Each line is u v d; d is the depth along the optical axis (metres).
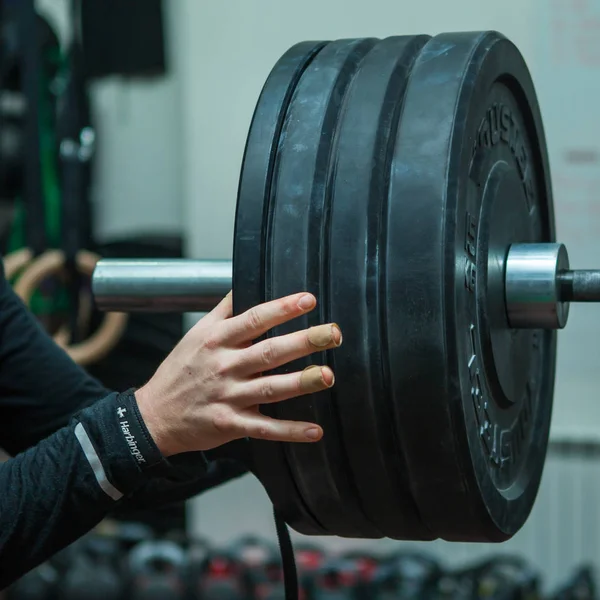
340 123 1.07
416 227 1.00
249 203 1.05
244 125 3.62
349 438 1.05
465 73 1.07
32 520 1.04
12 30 3.24
